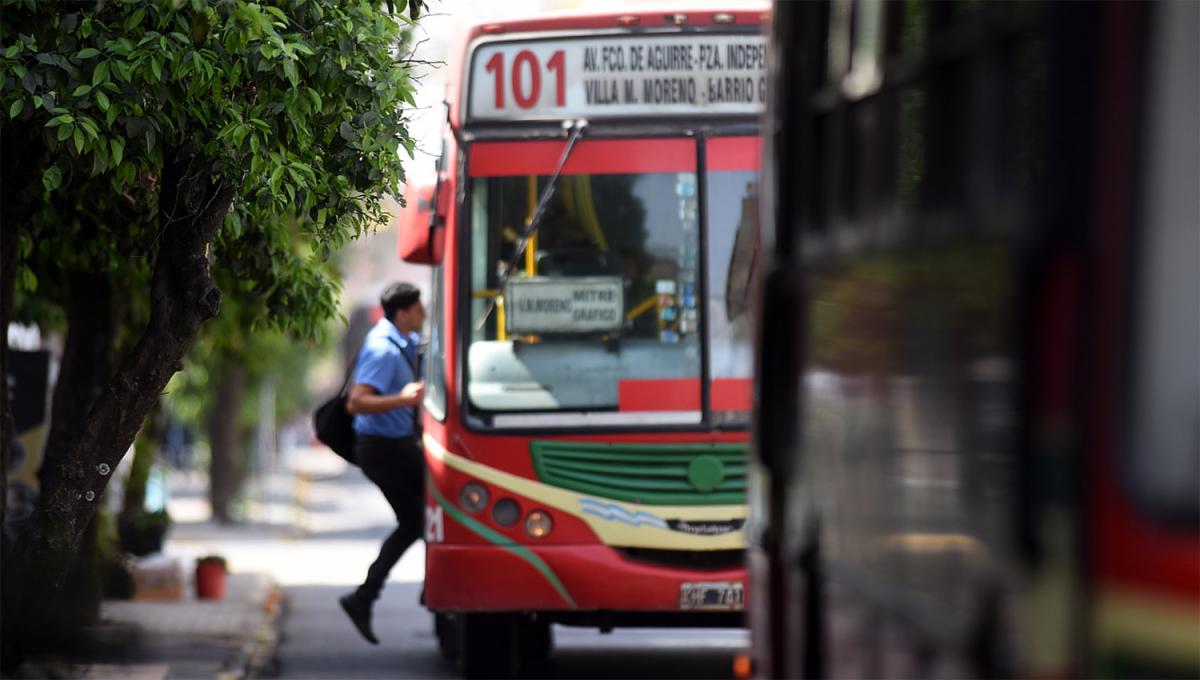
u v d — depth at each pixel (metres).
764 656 13.18
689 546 31.27
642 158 32.03
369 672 37.88
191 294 26.06
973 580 8.13
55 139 23.75
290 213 32.38
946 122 8.85
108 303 40.72
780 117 12.68
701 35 32.22
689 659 39.09
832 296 11.26
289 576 66.62
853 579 10.67
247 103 25.70
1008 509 7.48
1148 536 6.37
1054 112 6.92
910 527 9.37
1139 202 6.58
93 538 40.03
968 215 8.35
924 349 9.12
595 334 31.75
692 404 31.58
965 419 8.34
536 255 31.92
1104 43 6.72
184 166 25.88
